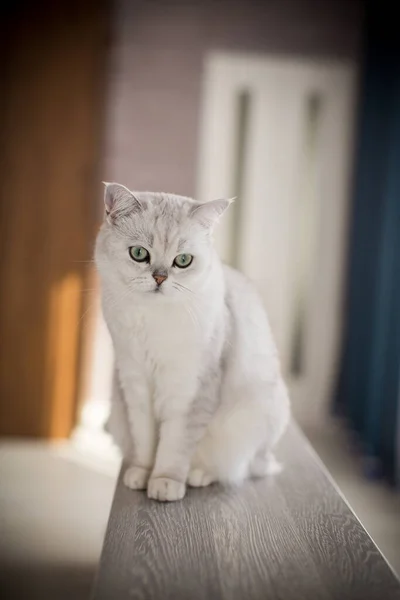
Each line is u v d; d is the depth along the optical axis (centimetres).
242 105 374
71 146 317
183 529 115
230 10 367
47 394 328
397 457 288
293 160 377
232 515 122
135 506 125
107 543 109
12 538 230
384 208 313
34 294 323
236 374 139
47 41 312
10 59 312
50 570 211
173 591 95
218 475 141
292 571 102
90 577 207
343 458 329
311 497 133
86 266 323
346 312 376
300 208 381
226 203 134
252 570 102
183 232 128
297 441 170
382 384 306
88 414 359
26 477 286
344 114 374
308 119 376
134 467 138
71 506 258
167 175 374
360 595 96
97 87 316
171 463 132
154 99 369
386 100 318
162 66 367
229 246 385
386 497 281
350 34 369
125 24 365
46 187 318
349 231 375
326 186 379
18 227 319
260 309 152
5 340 325
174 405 131
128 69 367
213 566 102
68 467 300
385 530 247
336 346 386
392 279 298
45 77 314
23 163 316
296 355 389
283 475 146
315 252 383
